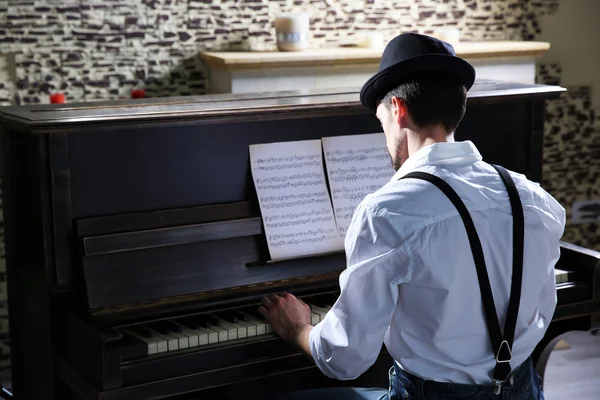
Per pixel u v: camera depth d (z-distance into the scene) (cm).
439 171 171
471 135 280
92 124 219
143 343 208
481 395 174
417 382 176
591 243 482
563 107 462
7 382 360
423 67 174
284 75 375
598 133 471
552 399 347
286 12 404
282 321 215
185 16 387
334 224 252
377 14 420
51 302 226
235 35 397
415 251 163
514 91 276
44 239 224
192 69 393
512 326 170
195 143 242
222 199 247
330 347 175
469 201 167
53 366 230
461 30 438
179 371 209
